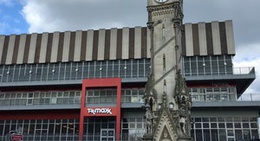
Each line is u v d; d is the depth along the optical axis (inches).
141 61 2758.4
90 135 2507.4
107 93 2691.9
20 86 2824.8
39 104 2760.8
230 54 2647.6
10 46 2957.7
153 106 1326.3
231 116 2524.6
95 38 2861.7
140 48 2763.3
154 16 1487.5
